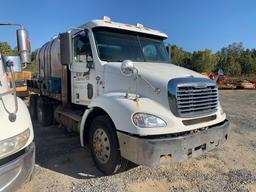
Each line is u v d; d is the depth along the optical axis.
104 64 4.98
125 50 5.43
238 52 88.94
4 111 3.30
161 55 6.09
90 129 4.79
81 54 5.58
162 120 3.92
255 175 4.59
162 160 3.80
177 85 4.04
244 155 5.57
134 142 3.82
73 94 6.04
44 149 5.80
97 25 5.15
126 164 4.39
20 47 3.76
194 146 4.05
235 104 13.71
